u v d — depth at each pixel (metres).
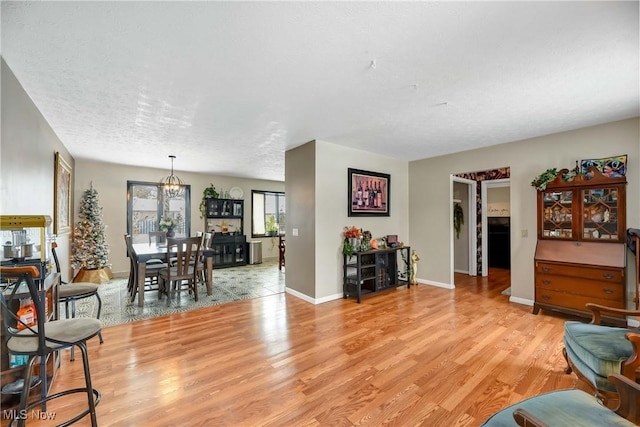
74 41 1.77
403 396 1.95
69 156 4.78
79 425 1.67
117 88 2.42
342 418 1.74
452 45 1.84
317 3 1.46
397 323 3.26
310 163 4.15
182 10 1.50
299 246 4.39
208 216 7.10
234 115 3.06
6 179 2.04
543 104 2.79
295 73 2.19
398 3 1.47
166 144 4.23
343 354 2.53
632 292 3.06
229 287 5.04
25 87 2.38
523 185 4.00
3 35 1.69
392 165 5.21
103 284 5.21
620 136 3.23
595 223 3.25
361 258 4.45
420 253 5.31
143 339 2.86
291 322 3.31
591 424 1.13
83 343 1.64
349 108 2.88
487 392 1.99
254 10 1.51
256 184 8.09
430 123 3.34
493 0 1.45
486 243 5.93
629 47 1.86
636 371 1.57
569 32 1.71
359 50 1.90
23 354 1.52
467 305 3.92
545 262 3.44
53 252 2.72
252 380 2.13
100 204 5.73
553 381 2.11
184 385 2.07
